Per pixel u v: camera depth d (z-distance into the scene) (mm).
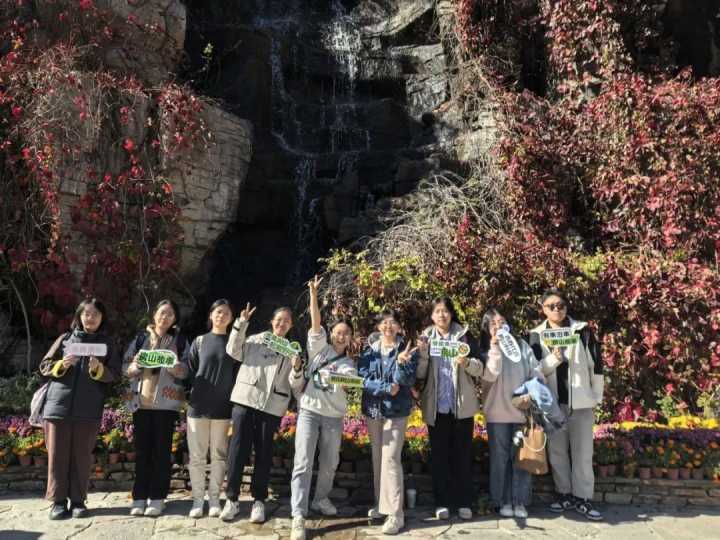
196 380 4715
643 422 6594
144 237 7293
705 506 5078
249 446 4613
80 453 4605
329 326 7020
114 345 4832
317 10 15203
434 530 4418
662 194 7719
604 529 4492
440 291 6969
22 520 4473
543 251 7172
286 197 10953
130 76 7805
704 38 10695
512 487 4750
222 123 8359
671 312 6922
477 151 9523
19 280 6973
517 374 4773
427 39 13539
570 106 9203
